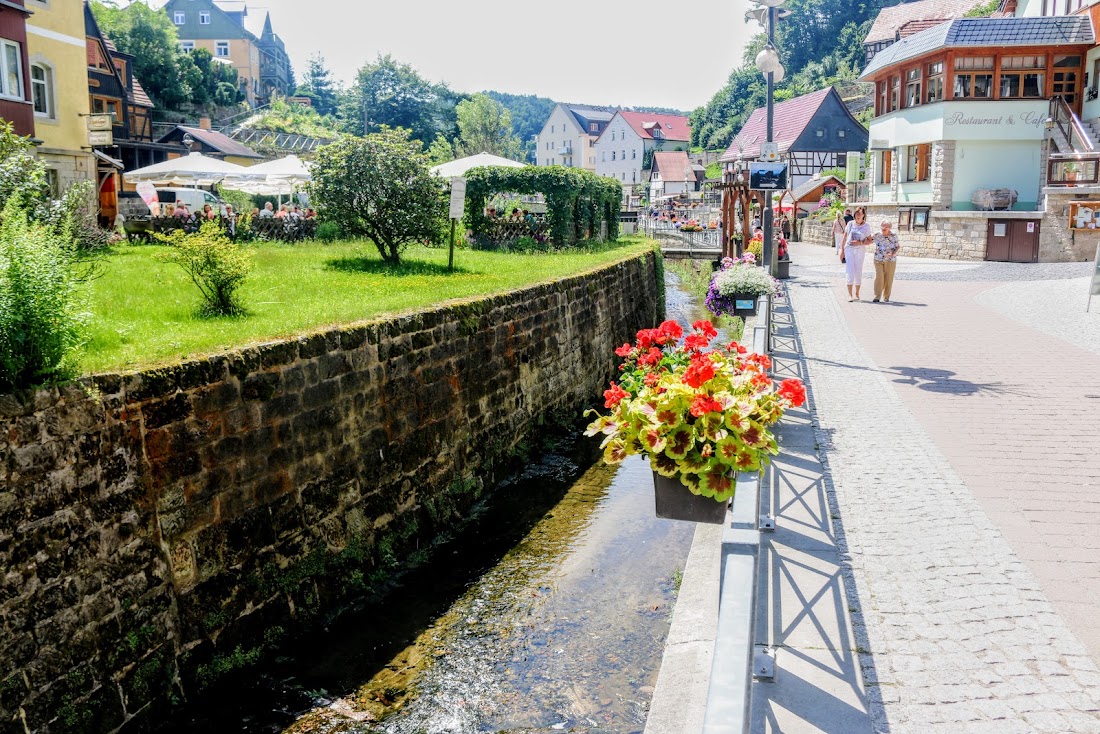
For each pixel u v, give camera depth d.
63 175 22.52
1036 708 3.70
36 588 5.36
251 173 28.38
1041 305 15.70
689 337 5.15
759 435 4.22
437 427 10.05
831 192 52.78
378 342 8.95
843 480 6.68
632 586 7.90
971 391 9.41
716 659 2.34
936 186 30.00
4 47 19.84
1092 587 4.80
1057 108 28.45
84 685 5.57
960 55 29.27
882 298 17.16
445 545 9.25
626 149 113.06
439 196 18.14
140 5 74.00
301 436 7.74
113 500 5.91
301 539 7.63
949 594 4.76
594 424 4.61
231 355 7.00
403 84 98.06
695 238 39.47
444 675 6.55
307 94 130.12
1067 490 6.33
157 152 51.75
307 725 5.98
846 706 3.74
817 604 4.66
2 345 5.36
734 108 106.06
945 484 6.52
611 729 5.77
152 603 6.12
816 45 102.62
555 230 24.75
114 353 6.93
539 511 10.21
